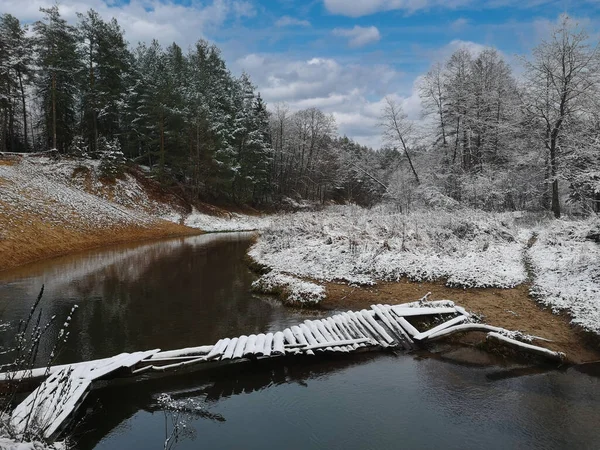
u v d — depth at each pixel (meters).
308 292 13.66
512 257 16.08
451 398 7.48
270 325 11.35
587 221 18.44
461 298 12.86
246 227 43.81
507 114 27.61
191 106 45.22
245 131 53.12
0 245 19.48
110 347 9.49
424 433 6.34
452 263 15.46
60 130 43.62
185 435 6.23
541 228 20.12
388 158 72.19
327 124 63.75
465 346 10.02
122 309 12.69
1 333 10.13
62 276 17.33
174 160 44.97
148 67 50.62
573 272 13.02
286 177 65.81
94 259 21.88
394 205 31.61
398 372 8.59
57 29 38.72
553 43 23.16
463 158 32.41
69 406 6.20
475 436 6.27
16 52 42.97
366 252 17.64
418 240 18.73
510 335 9.84
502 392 7.70
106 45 41.62
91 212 30.36
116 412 6.96
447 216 21.44
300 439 6.15
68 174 36.50
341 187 71.69
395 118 32.91
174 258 22.66
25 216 23.55
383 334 10.10
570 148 22.67
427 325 11.16
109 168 39.16
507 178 26.95
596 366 8.80
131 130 47.22
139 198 39.69
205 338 10.24
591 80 22.55
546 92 23.50
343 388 7.86
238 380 8.18
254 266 19.33
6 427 4.82
